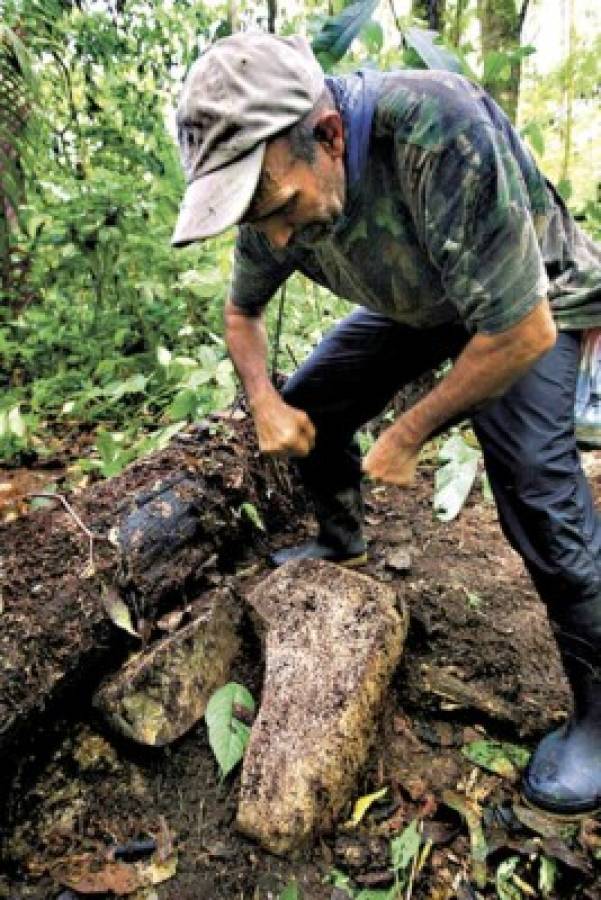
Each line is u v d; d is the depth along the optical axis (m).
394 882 1.23
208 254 2.82
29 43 3.17
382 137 0.99
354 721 1.34
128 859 1.26
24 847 1.25
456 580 1.80
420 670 1.57
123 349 3.09
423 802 1.37
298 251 1.27
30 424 2.52
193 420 2.20
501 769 1.43
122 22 3.58
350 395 1.57
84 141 3.46
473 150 0.91
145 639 1.46
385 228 1.07
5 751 1.23
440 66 1.68
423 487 2.30
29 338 2.99
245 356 1.52
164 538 1.56
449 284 1.00
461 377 1.03
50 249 2.96
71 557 1.45
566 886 1.25
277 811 1.25
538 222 1.17
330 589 1.54
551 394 1.20
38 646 1.30
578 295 1.19
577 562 1.22
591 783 1.30
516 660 1.59
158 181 3.10
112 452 1.99
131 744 1.39
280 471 2.02
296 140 0.92
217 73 0.90
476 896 1.22
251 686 1.52
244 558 1.86
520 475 1.21
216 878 1.23
